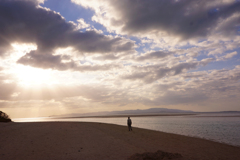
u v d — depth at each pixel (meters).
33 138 14.59
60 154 9.73
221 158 9.77
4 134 16.31
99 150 10.78
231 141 18.30
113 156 9.34
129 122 23.03
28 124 27.94
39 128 21.73
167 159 8.30
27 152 10.05
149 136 18.20
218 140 18.97
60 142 13.19
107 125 30.55
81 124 30.36
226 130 28.81
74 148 11.27
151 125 41.62
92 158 8.95
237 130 28.72
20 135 15.95
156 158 8.33
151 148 11.84
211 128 32.41
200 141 15.98
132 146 12.27
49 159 8.73
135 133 20.38
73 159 8.77
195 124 42.69
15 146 11.50
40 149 10.84
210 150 12.02
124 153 10.03
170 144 13.86
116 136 17.20
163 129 31.44
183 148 12.38
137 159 8.23
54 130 20.08
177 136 18.83
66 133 17.98
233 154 10.96
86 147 11.62
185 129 31.05
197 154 10.49
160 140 15.76
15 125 25.52
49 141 13.47
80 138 15.15
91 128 23.67
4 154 9.51
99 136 16.64
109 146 12.07
